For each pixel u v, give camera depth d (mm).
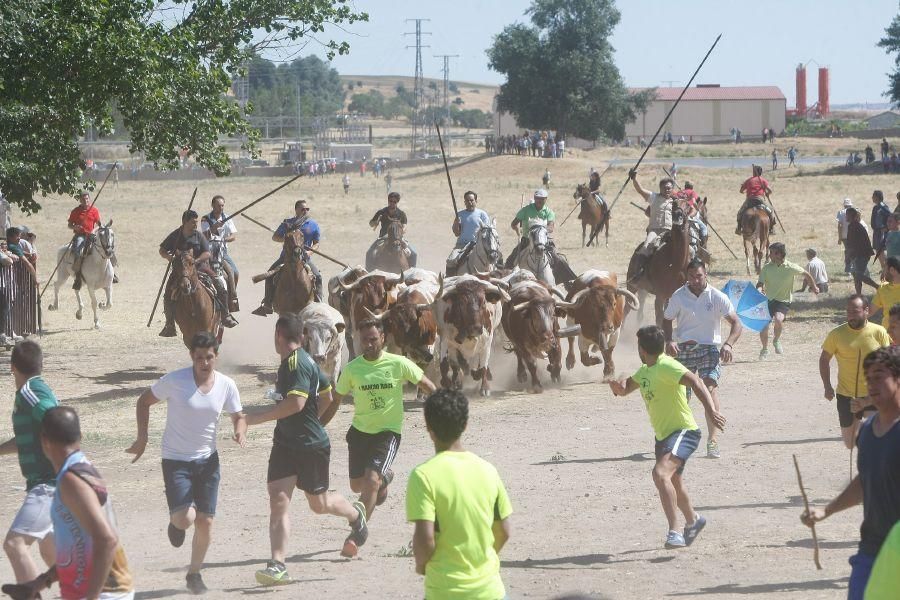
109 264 25781
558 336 16938
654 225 21141
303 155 100438
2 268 23469
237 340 24250
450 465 5488
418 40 119562
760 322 18781
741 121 134125
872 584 4676
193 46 21641
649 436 13789
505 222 51094
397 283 17266
